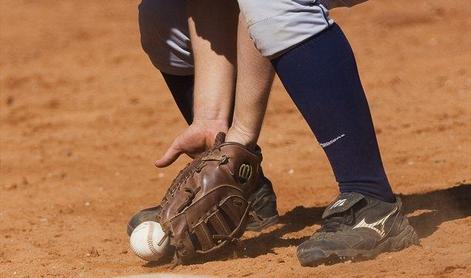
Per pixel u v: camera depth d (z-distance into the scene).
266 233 11.65
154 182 16.78
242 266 9.73
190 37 10.91
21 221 13.74
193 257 10.16
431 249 9.67
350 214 9.61
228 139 10.12
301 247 9.56
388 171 15.62
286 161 17.73
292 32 9.28
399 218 9.77
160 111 24.48
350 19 34.47
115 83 28.70
